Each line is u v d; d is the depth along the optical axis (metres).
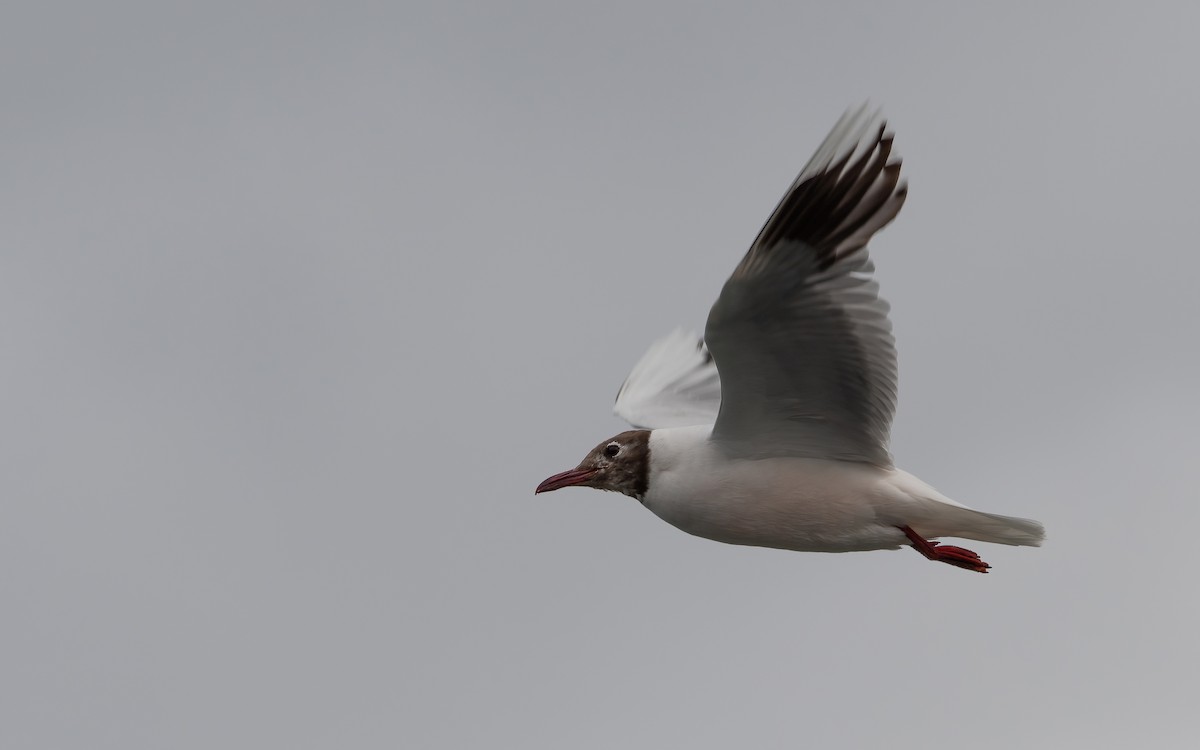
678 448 14.22
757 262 12.18
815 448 13.73
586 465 14.59
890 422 13.35
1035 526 13.34
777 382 13.27
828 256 12.27
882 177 12.15
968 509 13.40
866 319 12.72
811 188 11.93
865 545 13.93
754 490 13.77
